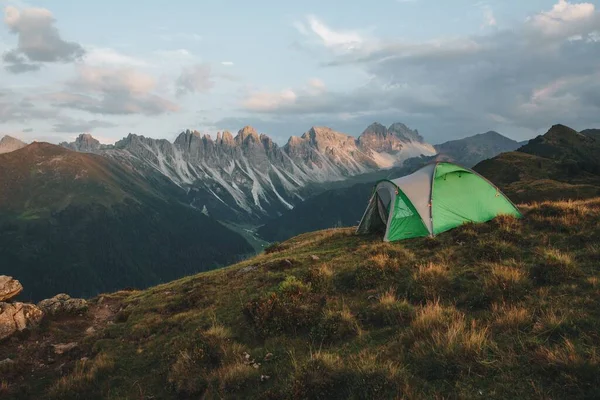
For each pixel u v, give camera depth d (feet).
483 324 31.09
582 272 38.65
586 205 72.54
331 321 37.68
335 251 73.61
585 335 25.71
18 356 50.96
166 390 35.70
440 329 30.42
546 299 33.96
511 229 59.36
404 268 51.31
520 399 21.30
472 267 47.24
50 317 65.62
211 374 34.37
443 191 73.77
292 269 64.59
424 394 23.16
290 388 27.17
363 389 24.79
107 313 72.64
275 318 41.29
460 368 24.97
